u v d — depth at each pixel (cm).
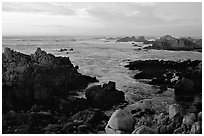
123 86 1453
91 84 1446
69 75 1377
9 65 1291
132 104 1187
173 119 941
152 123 951
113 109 1159
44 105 1153
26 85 1208
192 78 1474
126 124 921
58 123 1012
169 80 1541
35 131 941
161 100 1242
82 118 1032
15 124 988
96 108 1161
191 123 885
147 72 1697
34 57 1434
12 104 1120
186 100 1245
